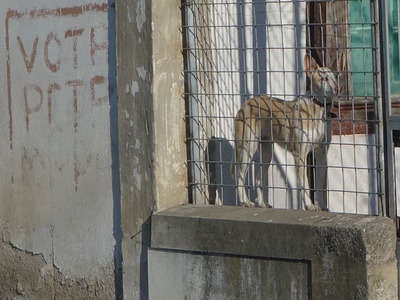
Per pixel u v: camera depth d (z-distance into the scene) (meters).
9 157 14.77
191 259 12.05
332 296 10.70
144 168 12.51
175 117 12.89
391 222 11.05
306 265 10.96
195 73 13.18
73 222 13.95
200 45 13.37
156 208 12.42
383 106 11.33
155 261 12.42
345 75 16.30
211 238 11.76
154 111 12.33
